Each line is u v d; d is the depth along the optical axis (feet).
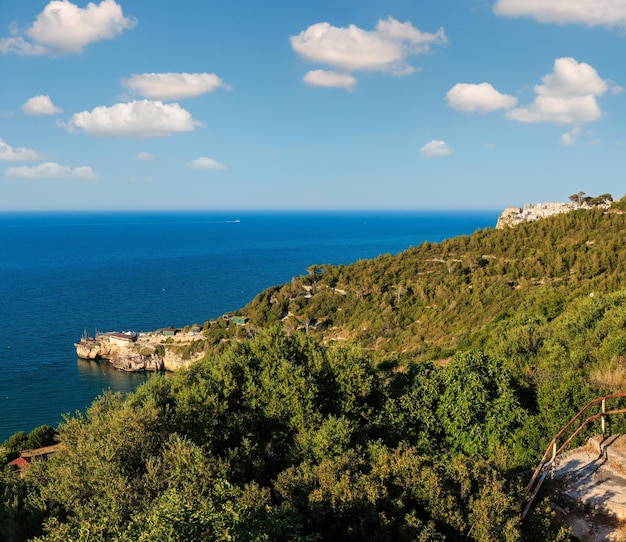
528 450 79.92
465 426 90.48
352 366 99.40
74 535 45.29
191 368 107.14
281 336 110.73
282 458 86.22
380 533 49.21
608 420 74.95
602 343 105.81
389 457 61.57
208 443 77.05
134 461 72.59
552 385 92.43
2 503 73.67
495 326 174.50
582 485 59.41
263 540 40.65
